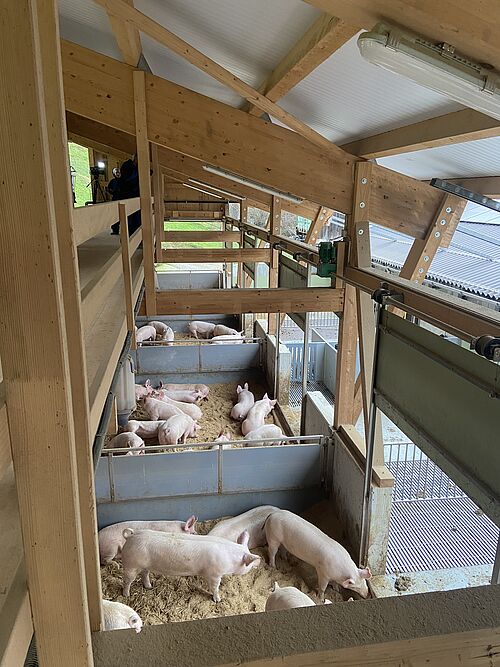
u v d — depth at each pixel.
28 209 0.55
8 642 0.60
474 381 2.06
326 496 4.43
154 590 3.62
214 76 2.60
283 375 6.56
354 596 3.47
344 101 2.79
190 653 0.75
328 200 3.35
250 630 0.78
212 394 7.03
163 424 5.64
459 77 1.28
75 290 0.90
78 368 0.88
